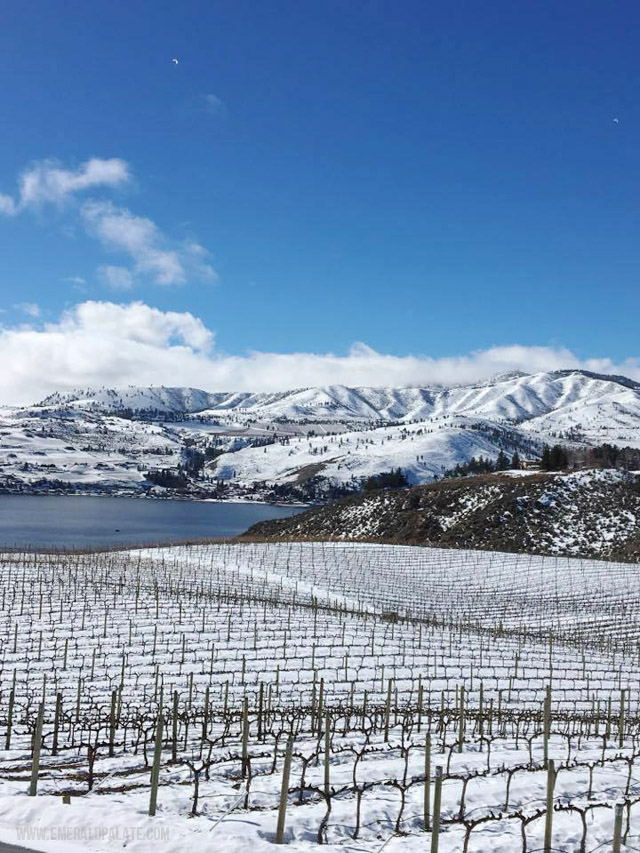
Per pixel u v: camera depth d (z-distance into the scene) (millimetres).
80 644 35000
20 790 12820
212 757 16797
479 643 40750
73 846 9758
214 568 65750
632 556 77438
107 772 15164
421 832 11430
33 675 29688
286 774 10695
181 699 26547
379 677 31578
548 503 94812
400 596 58625
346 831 11258
